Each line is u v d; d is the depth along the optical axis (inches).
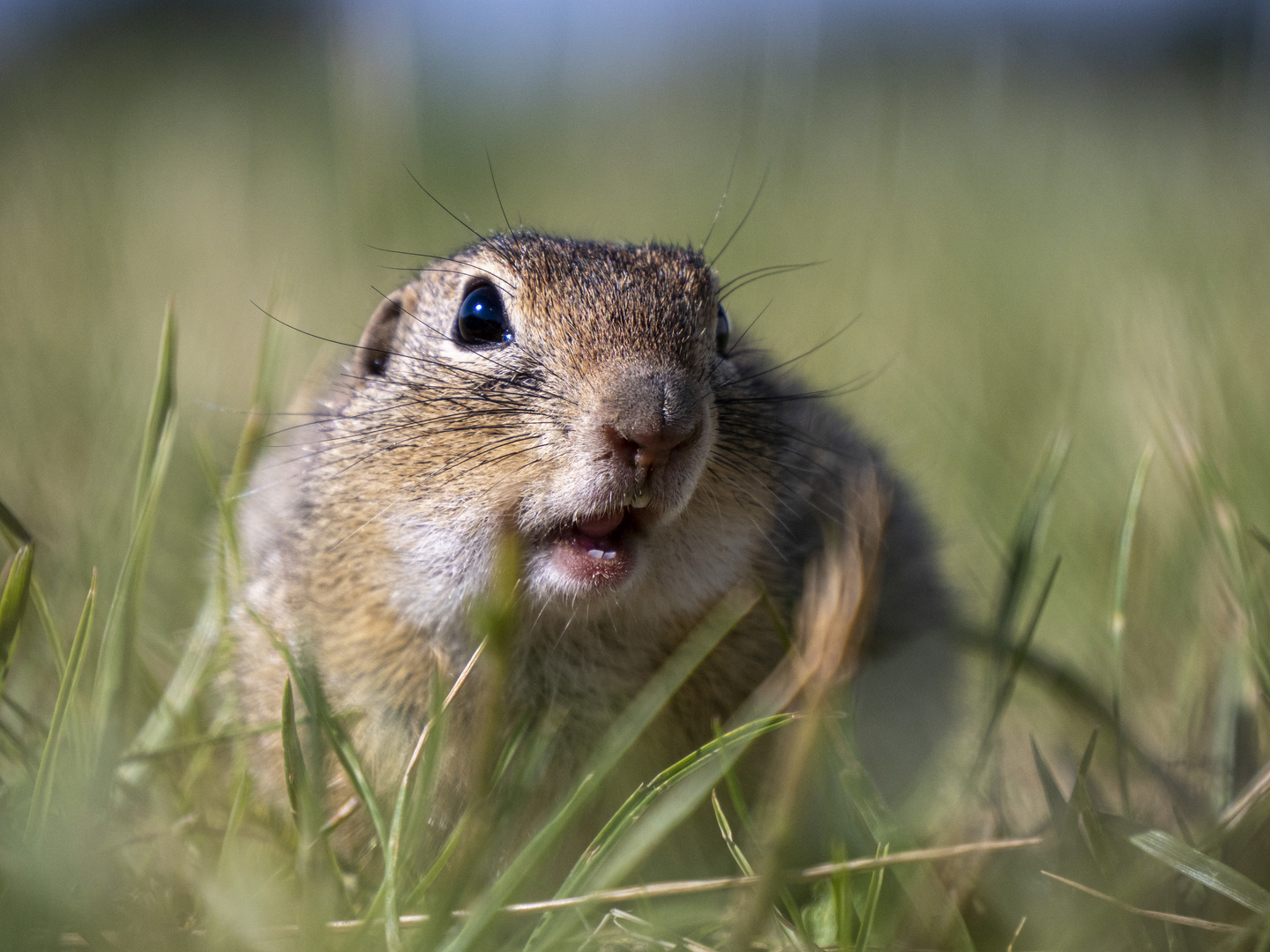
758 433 243.4
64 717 197.3
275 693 233.6
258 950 172.6
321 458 244.7
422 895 182.9
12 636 195.3
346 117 527.8
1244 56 610.5
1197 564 283.6
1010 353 462.0
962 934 187.0
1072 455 370.6
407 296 265.9
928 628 273.9
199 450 269.6
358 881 204.5
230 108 927.0
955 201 716.0
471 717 223.6
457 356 236.8
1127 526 237.1
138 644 269.0
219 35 1054.4
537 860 175.2
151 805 208.8
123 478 299.7
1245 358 367.2
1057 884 198.4
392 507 226.5
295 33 1048.8
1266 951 169.6
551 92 1027.3
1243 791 213.5
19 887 163.9
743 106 592.7
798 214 662.5
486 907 170.1
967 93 838.5
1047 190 740.7
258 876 197.0
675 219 729.6
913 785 256.4
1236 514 236.4
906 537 273.4
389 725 225.8
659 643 231.0
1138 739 265.7
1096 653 288.4
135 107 892.6
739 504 233.8
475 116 980.6
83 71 954.7
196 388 429.4
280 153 807.7
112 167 690.2
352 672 230.2
